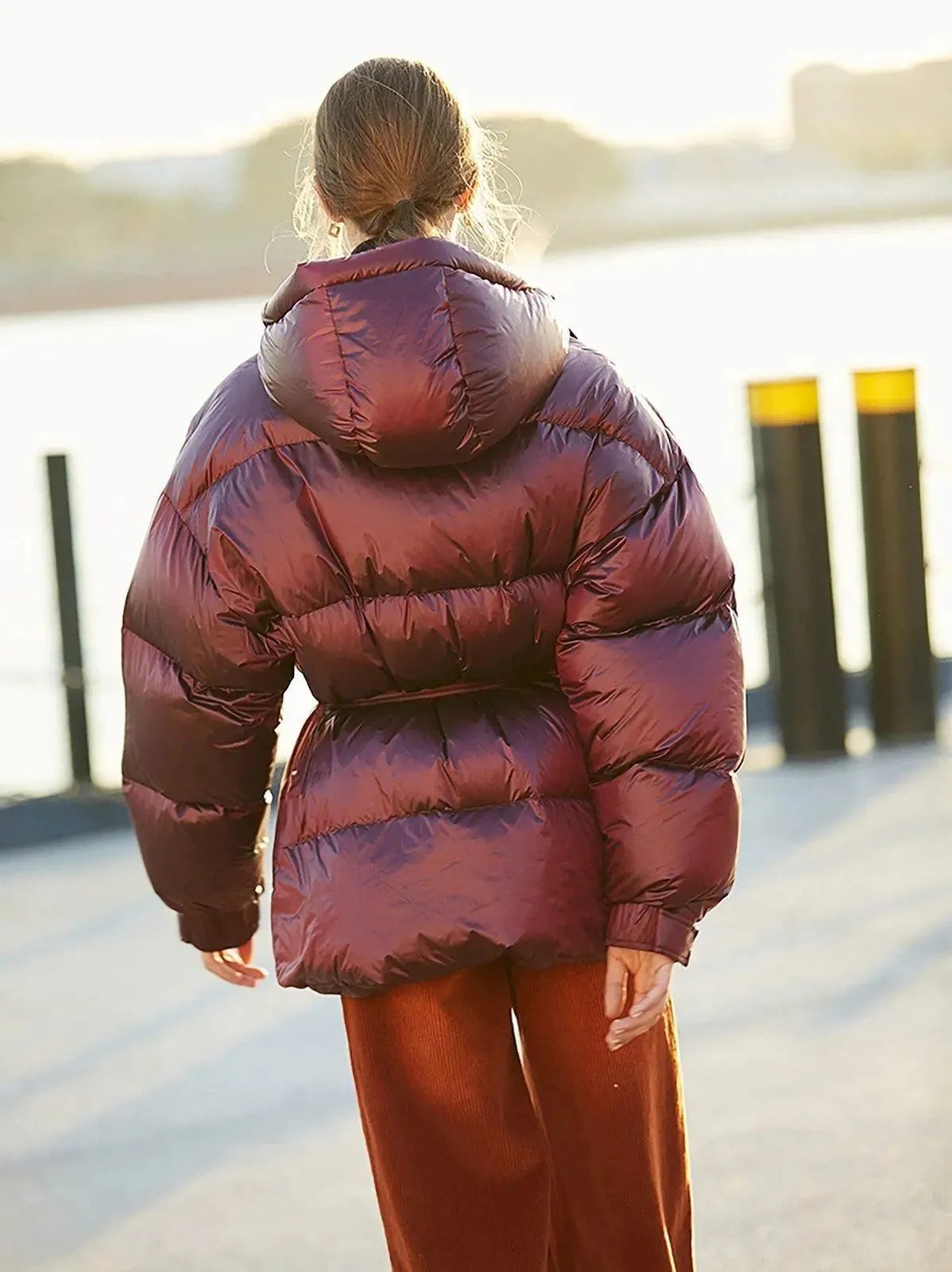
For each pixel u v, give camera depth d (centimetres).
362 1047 274
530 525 260
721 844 265
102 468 1602
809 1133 423
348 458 260
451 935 260
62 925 679
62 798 838
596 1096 278
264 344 257
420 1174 274
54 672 952
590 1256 289
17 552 1377
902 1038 483
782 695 866
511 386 250
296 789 271
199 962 621
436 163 269
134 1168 438
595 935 267
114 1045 538
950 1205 378
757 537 885
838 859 679
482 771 265
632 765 264
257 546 261
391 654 264
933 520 1236
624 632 265
